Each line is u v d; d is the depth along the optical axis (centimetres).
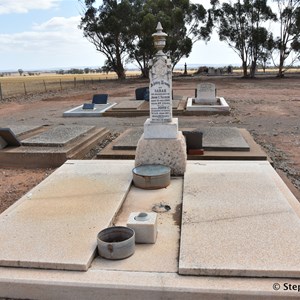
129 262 364
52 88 3538
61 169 647
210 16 4806
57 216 452
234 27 4672
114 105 1811
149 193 546
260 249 362
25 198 515
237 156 736
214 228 408
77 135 966
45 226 426
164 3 4519
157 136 620
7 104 2180
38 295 339
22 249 377
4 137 863
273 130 1203
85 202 495
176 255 375
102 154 789
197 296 320
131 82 4319
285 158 847
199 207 462
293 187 639
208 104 1709
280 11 4547
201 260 347
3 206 591
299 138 1072
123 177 595
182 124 1357
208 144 797
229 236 390
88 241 389
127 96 2494
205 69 6612
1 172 791
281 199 482
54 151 821
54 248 377
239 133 932
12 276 344
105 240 390
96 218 445
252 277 331
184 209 458
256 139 1065
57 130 1059
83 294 333
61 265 351
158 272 346
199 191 515
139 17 4644
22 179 737
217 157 738
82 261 353
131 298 328
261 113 1588
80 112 1638
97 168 647
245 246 369
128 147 816
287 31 4553
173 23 4428
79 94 2766
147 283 329
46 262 353
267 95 2400
